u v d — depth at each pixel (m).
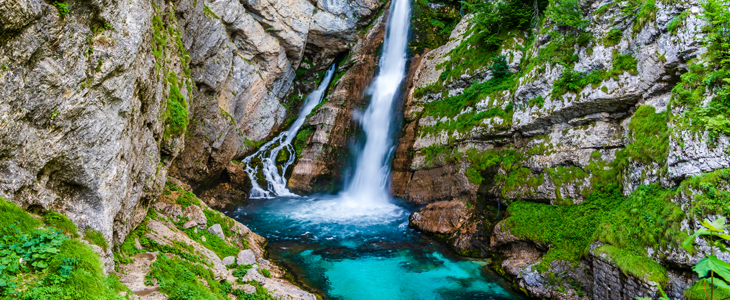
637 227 9.12
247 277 8.62
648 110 10.84
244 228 12.67
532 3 18.22
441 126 19.14
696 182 7.94
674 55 9.95
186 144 17.52
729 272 2.09
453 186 16.95
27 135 5.01
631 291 8.48
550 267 10.72
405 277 11.63
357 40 29.88
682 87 9.26
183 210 10.68
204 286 7.15
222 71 19.80
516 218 12.86
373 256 13.20
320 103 27.02
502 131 15.83
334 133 24.25
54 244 4.82
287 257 12.73
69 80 5.40
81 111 5.62
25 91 4.91
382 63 28.42
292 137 25.53
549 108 13.70
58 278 4.38
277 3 25.02
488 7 19.62
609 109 12.32
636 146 10.64
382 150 22.59
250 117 25.03
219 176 20.95
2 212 4.61
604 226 10.16
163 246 8.21
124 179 6.86
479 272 12.12
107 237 6.09
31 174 5.14
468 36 21.33
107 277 5.42
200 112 18.41
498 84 17.72
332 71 30.59
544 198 12.95
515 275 11.29
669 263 8.09
